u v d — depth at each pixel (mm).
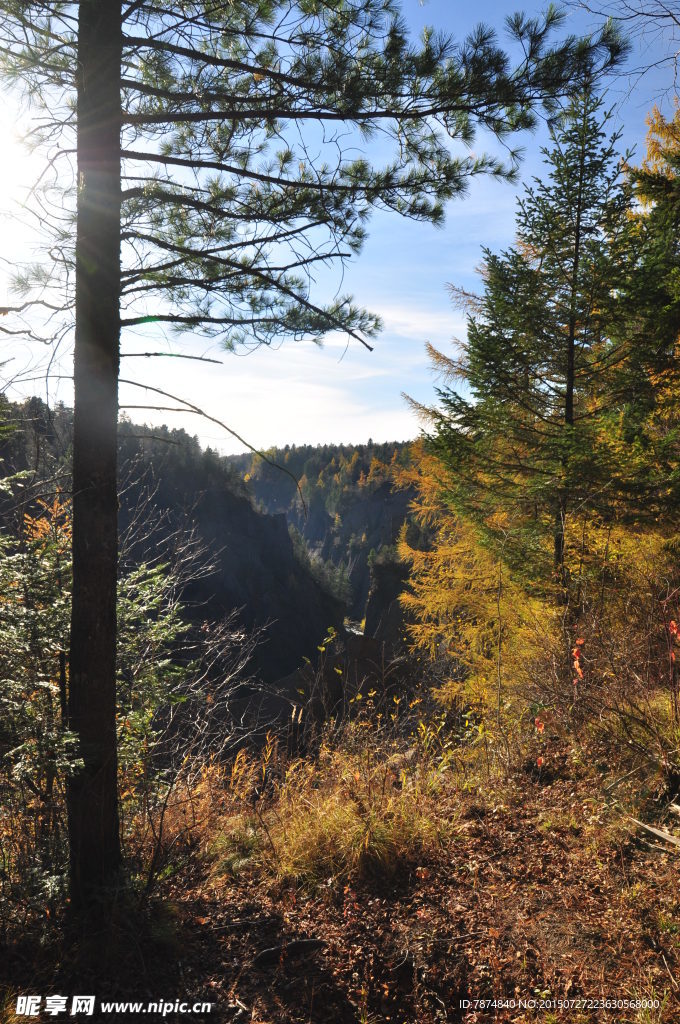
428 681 10570
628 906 3588
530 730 6371
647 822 4355
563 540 8367
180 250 4184
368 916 3887
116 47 3939
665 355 8094
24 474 4391
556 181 8164
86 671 3994
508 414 8992
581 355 8805
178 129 4957
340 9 4105
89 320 4008
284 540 92938
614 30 4000
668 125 10477
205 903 4125
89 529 4016
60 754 3664
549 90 4180
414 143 4668
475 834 4676
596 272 8047
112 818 4031
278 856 4566
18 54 3928
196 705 6801
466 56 3986
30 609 4355
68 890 3910
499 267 8648
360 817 4793
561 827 4590
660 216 8414
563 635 6711
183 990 3344
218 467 90062
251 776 6125
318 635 84875
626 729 5094
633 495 7934
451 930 3654
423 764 6090
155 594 6258
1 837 4180
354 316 4648
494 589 10758
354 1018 3182
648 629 5918
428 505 14406
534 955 3369
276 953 3615
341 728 6652
